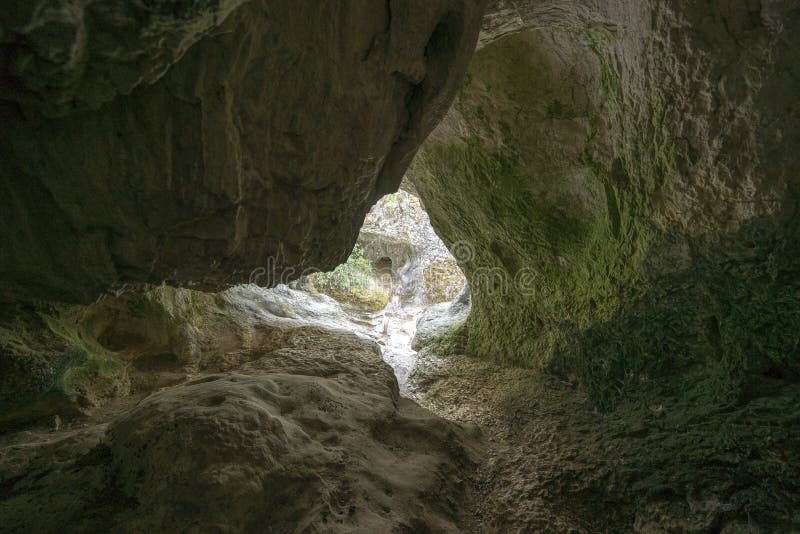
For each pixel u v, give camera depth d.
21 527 1.62
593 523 2.28
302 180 1.84
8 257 1.17
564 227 3.76
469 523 2.25
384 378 3.10
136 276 1.48
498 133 3.82
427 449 2.56
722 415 2.51
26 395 2.18
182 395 2.17
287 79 1.53
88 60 0.94
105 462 1.94
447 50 2.14
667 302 2.80
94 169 1.18
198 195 1.41
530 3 2.68
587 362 3.47
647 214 2.75
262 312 4.70
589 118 3.25
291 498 1.81
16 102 1.00
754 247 2.22
